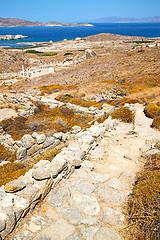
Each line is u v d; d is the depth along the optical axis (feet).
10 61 247.29
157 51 191.83
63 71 193.26
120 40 525.34
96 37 600.80
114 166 23.86
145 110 51.78
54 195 17.20
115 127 40.78
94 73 157.99
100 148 28.60
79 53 321.11
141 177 19.42
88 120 56.75
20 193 15.16
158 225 12.45
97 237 12.93
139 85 106.52
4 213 13.07
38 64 262.88
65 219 14.57
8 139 40.88
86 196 17.25
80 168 22.33
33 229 13.62
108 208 15.75
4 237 12.70
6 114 60.64
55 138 37.91
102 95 90.48
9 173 25.96
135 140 32.73
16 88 131.23
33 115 62.64
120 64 175.11
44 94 97.71
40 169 17.28
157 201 13.83
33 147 35.83
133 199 15.23
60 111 62.03
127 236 12.97
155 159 23.82
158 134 35.50
